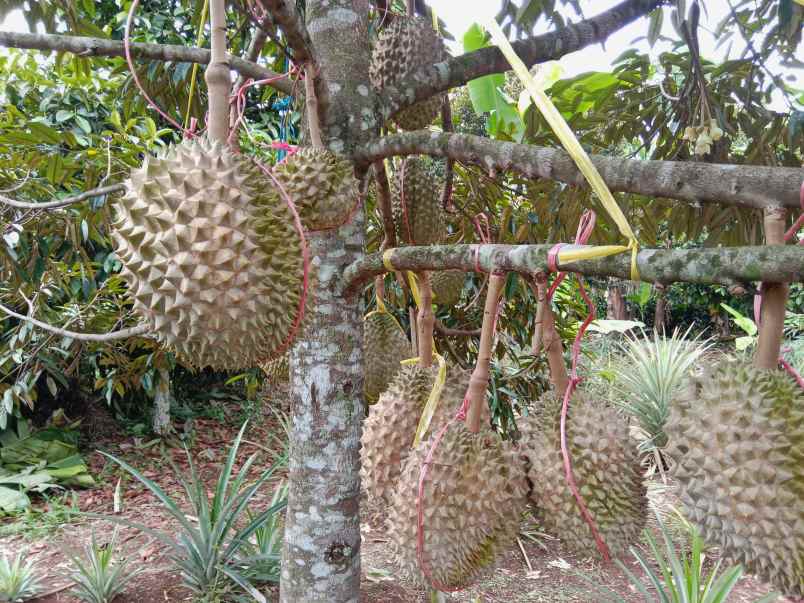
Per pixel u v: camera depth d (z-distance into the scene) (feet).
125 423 17.39
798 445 2.55
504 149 3.65
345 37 4.70
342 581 4.98
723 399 2.71
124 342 12.65
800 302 25.46
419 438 3.58
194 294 2.92
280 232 3.22
